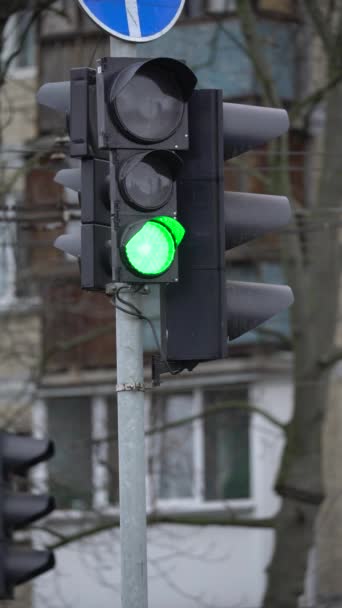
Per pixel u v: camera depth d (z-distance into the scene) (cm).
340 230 3725
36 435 4491
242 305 1352
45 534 4009
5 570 1864
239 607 4325
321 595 4259
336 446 4297
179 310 1329
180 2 1384
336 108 3259
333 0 3244
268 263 4166
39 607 4281
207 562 4378
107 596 4306
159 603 4394
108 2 1367
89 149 1330
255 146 1370
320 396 3228
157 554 4394
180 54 4219
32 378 3666
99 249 1325
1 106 4081
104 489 3697
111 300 1345
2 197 3044
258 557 4356
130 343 1315
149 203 1294
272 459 4384
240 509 4403
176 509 4372
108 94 1307
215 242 1334
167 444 4228
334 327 3297
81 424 4506
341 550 4291
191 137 1345
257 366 4372
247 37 3219
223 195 1341
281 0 4106
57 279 4003
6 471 1884
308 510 3200
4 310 4294
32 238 4150
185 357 1324
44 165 3117
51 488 3538
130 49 1373
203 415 3228
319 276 3291
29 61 4556
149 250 1286
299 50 4097
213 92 1348
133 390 1309
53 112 4153
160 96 1309
